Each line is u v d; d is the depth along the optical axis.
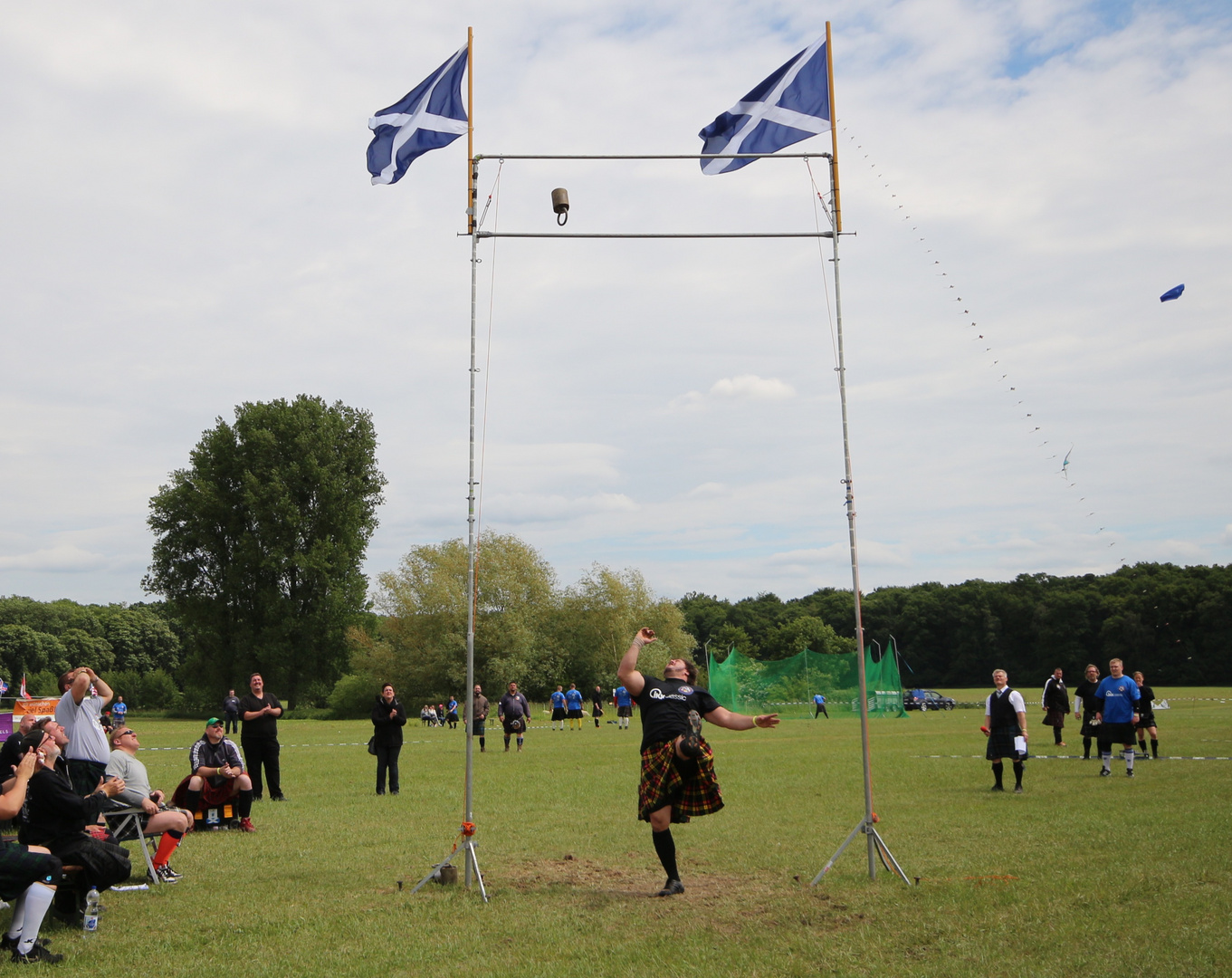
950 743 22.94
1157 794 11.86
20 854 5.66
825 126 8.42
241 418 54.72
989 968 5.04
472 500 7.89
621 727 35.91
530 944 5.78
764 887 7.26
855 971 5.09
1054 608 89.50
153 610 109.81
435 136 8.73
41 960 5.52
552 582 60.03
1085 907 6.23
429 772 17.42
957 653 99.56
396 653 55.53
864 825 7.48
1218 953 5.16
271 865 8.42
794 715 43.09
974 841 8.88
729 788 13.69
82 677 8.00
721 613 125.69
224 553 53.62
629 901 6.84
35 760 6.21
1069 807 10.93
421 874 7.95
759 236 8.38
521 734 23.45
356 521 54.41
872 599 115.62
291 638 52.88
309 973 5.24
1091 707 17.44
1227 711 36.22
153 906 6.89
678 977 5.06
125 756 8.32
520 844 9.30
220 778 10.42
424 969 5.29
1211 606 78.62
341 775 17.02
